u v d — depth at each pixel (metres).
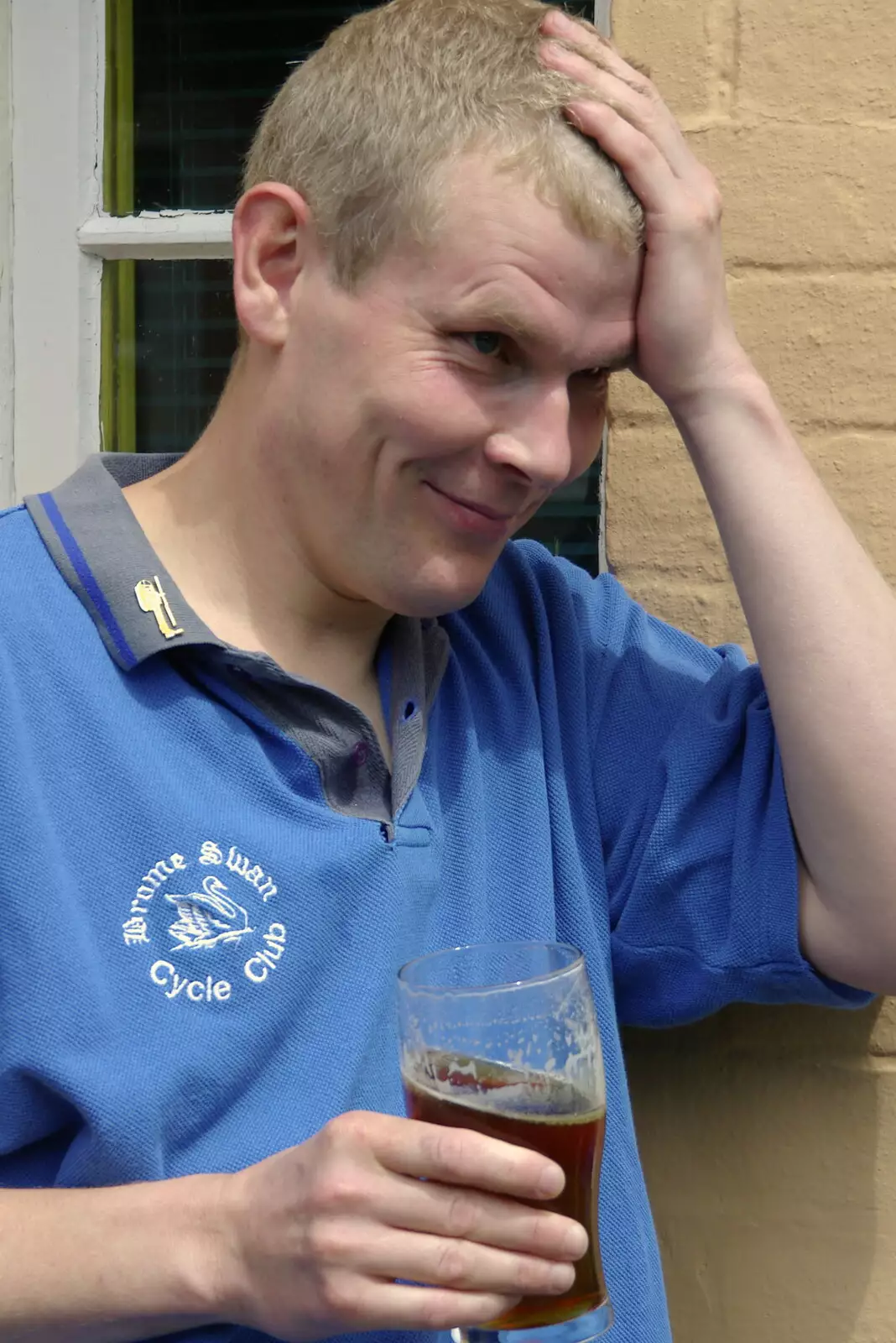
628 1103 1.09
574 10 1.45
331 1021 0.92
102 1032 0.83
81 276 1.53
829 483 1.23
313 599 1.00
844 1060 1.24
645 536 1.27
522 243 0.86
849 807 0.97
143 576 0.93
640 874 1.08
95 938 0.85
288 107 0.95
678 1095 1.27
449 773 1.07
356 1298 0.72
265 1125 0.89
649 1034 1.28
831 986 1.05
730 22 1.22
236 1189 0.78
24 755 0.86
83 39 1.51
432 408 0.88
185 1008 0.87
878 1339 1.25
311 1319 0.74
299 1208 0.74
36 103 1.52
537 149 0.86
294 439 0.93
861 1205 1.24
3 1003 0.83
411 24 0.91
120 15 1.54
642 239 0.96
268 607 1.00
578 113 0.90
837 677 0.98
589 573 1.38
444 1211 0.72
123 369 1.57
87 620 0.92
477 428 0.89
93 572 0.92
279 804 0.93
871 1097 1.24
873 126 1.21
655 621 1.22
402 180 0.86
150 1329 0.80
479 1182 0.71
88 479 0.99
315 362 0.91
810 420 1.24
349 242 0.89
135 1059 0.84
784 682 1.00
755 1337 1.26
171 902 0.87
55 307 1.53
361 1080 0.92
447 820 1.05
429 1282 0.72
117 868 0.87
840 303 1.22
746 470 1.02
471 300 0.86
